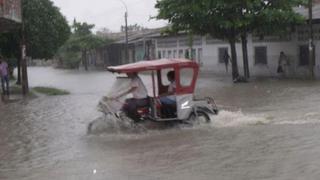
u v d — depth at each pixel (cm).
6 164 1165
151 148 1253
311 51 3506
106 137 1438
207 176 955
